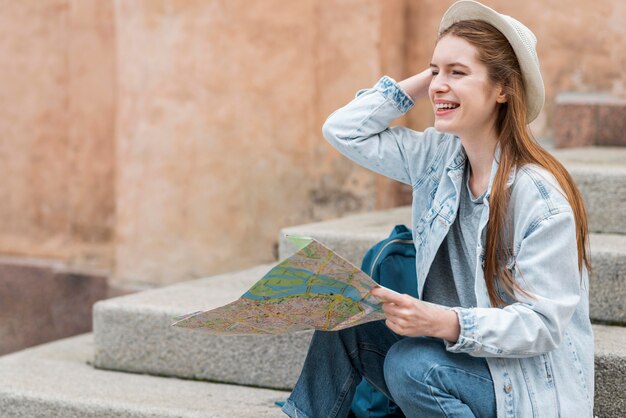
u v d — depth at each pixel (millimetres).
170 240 5594
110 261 6250
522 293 2414
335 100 5344
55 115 6539
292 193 5422
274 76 5371
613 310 3344
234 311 2451
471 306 2615
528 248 2418
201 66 5441
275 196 5441
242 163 5445
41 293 6480
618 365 2928
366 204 5332
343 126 2879
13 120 6664
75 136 6297
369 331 2795
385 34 5371
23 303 6555
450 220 2602
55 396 3326
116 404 3219
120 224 5789
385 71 5379
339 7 5309
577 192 2525
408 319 2395
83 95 6254
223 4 5379
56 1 6480
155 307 3611
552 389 2488
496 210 2479
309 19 5340
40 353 4023
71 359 3914
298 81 5363
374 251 2971
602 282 3354
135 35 5590
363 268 2988
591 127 5148
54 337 6441
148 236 5648
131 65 5629
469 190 2629
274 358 3398
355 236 3773
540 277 2395
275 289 2377
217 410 3121
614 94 5496
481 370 2512
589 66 5531
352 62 5301
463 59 2500
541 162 2494
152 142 5578
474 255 2600
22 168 6652
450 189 2645
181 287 4035
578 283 2422
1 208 6730
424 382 2494
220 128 5445
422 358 2518
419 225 2736
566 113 5191
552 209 2416
